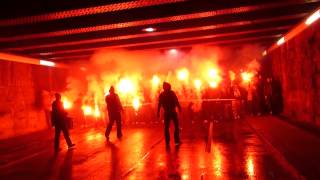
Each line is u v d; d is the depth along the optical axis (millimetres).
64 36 15086
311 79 14156
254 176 7816
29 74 19516
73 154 12125
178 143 12930
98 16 11961
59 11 9953
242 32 15617
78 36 14938
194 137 14500
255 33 17281
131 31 14289
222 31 15688
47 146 14430
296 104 16938
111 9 10086
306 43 14477
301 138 12414
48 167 10172
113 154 11625
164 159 10281
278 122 17516
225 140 13117
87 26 12141
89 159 11016
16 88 18266
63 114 13492
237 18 13195
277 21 14781
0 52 16766
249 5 10859
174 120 12938
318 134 13172
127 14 11688
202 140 13555
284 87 19516
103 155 11562
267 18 13016
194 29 13930
